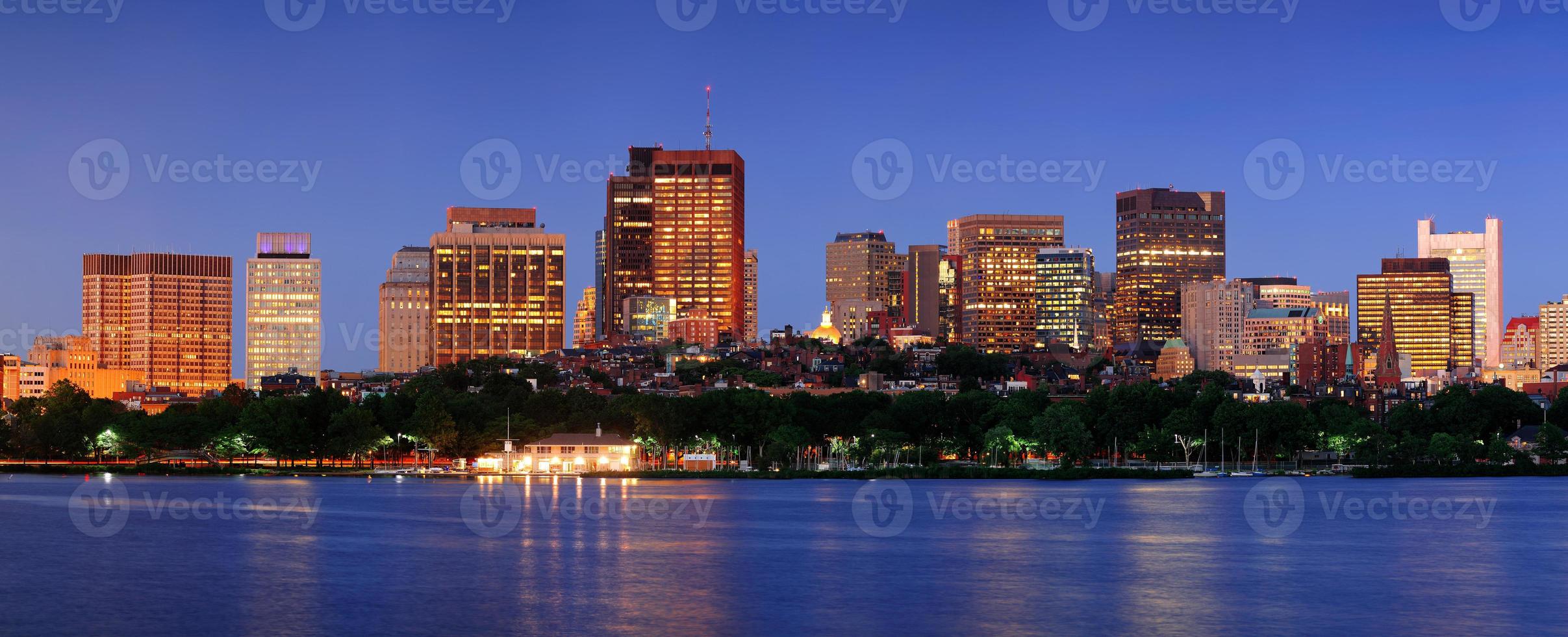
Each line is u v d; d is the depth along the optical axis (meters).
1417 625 196.75
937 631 192.88
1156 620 199.75
